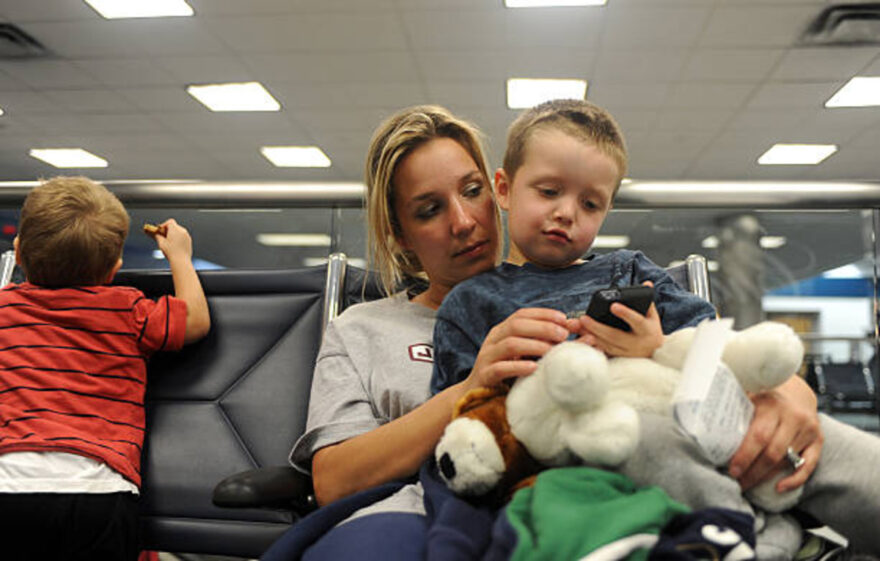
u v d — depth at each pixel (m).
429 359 0.92
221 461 1.14
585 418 0.53
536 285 0.81
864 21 4.19
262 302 1.25
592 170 0.77
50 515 0.96
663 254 1.57
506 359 0.64
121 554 1.02
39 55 4.97
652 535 0.48
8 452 0.98
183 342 1.17
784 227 1.55
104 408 1.07
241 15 4.37
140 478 1.10
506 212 0.91
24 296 1.11
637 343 0.61
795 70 4.91
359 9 4.25
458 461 0.57
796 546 0.60
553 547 0.47
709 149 6.51
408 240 1.00
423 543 0.61
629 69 4.95
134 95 5.62
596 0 4.08
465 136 0.97
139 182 1.53
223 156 7.05
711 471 0.55
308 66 5.04
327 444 0.85
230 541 1.10
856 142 6.25
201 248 2.04
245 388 1.19
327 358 0.98
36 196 1.15
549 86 5.29
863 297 1.63
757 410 0.60
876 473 0.60
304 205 1.52
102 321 1.11
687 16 4.23
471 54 4.79
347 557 0.60
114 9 4.36
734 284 1.61
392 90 5.43
